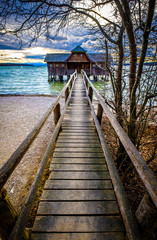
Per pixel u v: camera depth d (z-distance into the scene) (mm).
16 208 2428
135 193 2344
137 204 2113
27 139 1209
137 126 2619
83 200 1665
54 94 16469
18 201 2578
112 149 3760
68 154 2646
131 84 2582
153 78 2178
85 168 2254
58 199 1668
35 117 7910
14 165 879
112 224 1401
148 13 1773
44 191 1785
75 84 11711
